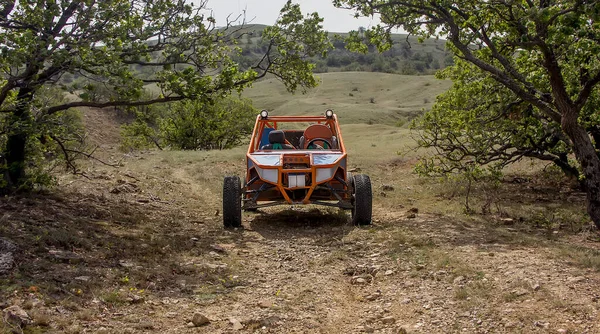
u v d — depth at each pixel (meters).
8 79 7.29
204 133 36.28
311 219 9.72
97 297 4.96
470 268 6.17
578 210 10.53
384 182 15.30
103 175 12.64
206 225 9.14
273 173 8.62
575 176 12.77
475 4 8.52
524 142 12.23
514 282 5.55
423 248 7.22
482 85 11.55
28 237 6.27
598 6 5.57
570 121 7.57
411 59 193.62
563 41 7.18
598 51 6.89
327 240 7.98
